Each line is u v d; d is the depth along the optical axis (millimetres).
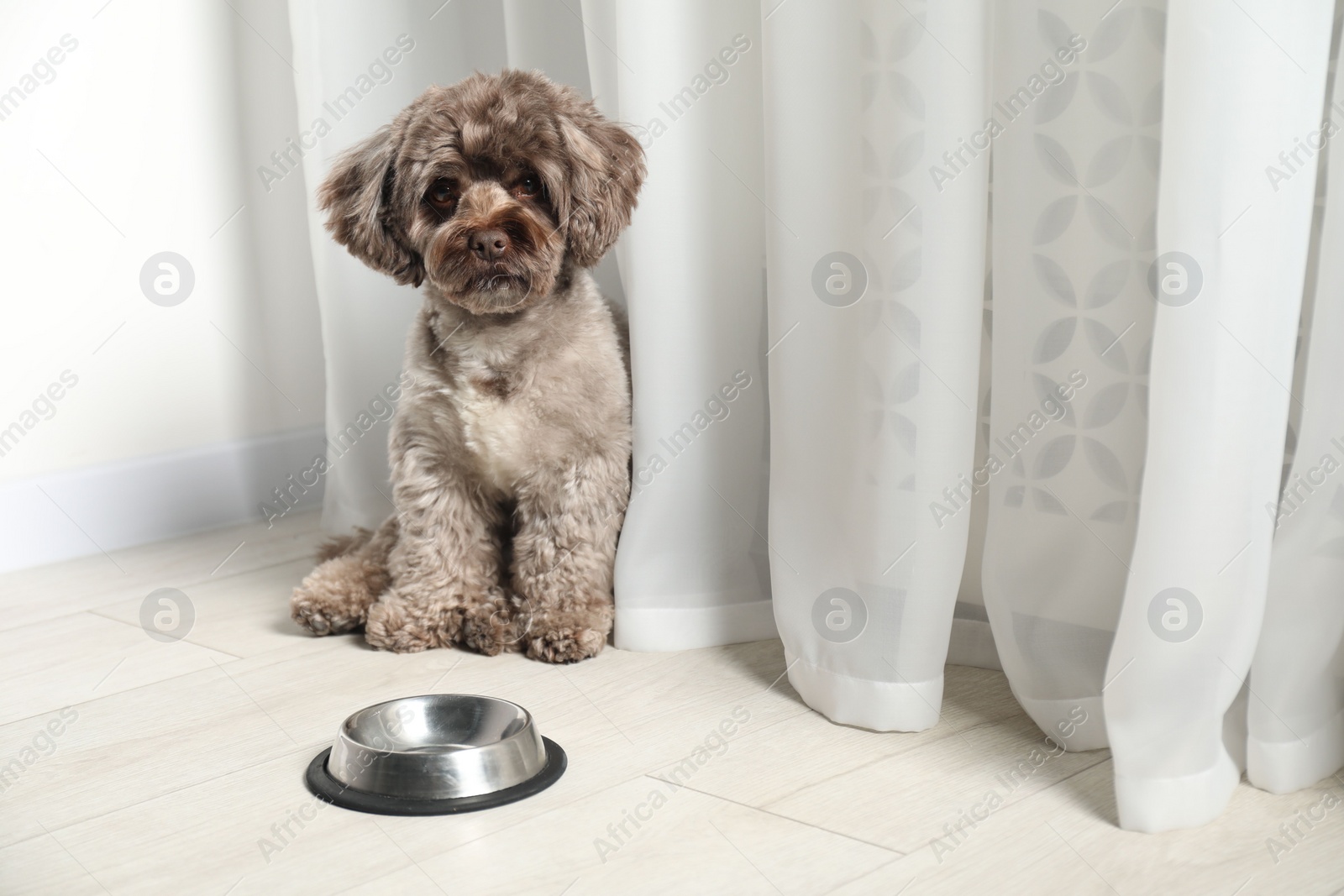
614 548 1864
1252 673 1322
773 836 1262
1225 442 1191
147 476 2502
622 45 1702
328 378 2416
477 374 1756
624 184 1733
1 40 2242
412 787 1345
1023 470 1491
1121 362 1421
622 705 1620
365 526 2445
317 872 1209
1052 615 1488
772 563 1639
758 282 1795
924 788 1367
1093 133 1395
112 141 2389
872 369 1465
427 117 1738
